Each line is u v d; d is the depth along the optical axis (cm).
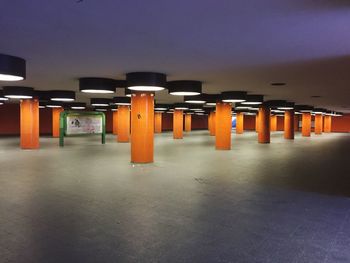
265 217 572
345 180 926
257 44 651
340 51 717
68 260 398
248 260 400
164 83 1052
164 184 852
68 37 602
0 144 2102
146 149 1260
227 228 514
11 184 846
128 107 2380
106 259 402
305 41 625
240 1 411
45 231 497
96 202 666
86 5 432
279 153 1702
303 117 3553
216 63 871
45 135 3256
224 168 1144
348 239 470
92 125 2184
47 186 822
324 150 1897
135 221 546
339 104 2936
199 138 2948
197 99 1845
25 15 474
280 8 437
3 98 1719
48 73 1074
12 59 741
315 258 406
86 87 1167
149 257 408
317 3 415
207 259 403
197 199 695
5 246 441
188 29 545
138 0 412
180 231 500
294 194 747
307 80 1226
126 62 859
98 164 1225
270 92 1742
